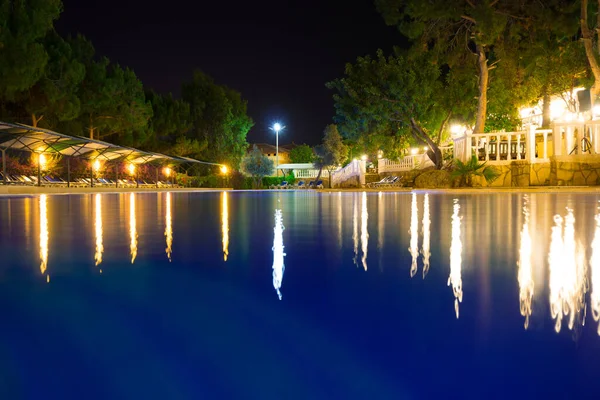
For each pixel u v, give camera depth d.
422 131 26.14
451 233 4.50
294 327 1.69
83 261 3.01
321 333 1.62
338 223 5.69
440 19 24.36
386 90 25.69
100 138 34.09
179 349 1.49
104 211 8.28
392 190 23.59
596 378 1.28
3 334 1.62
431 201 10.91
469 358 1.40
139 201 13.06
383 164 32.97
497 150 20.06
